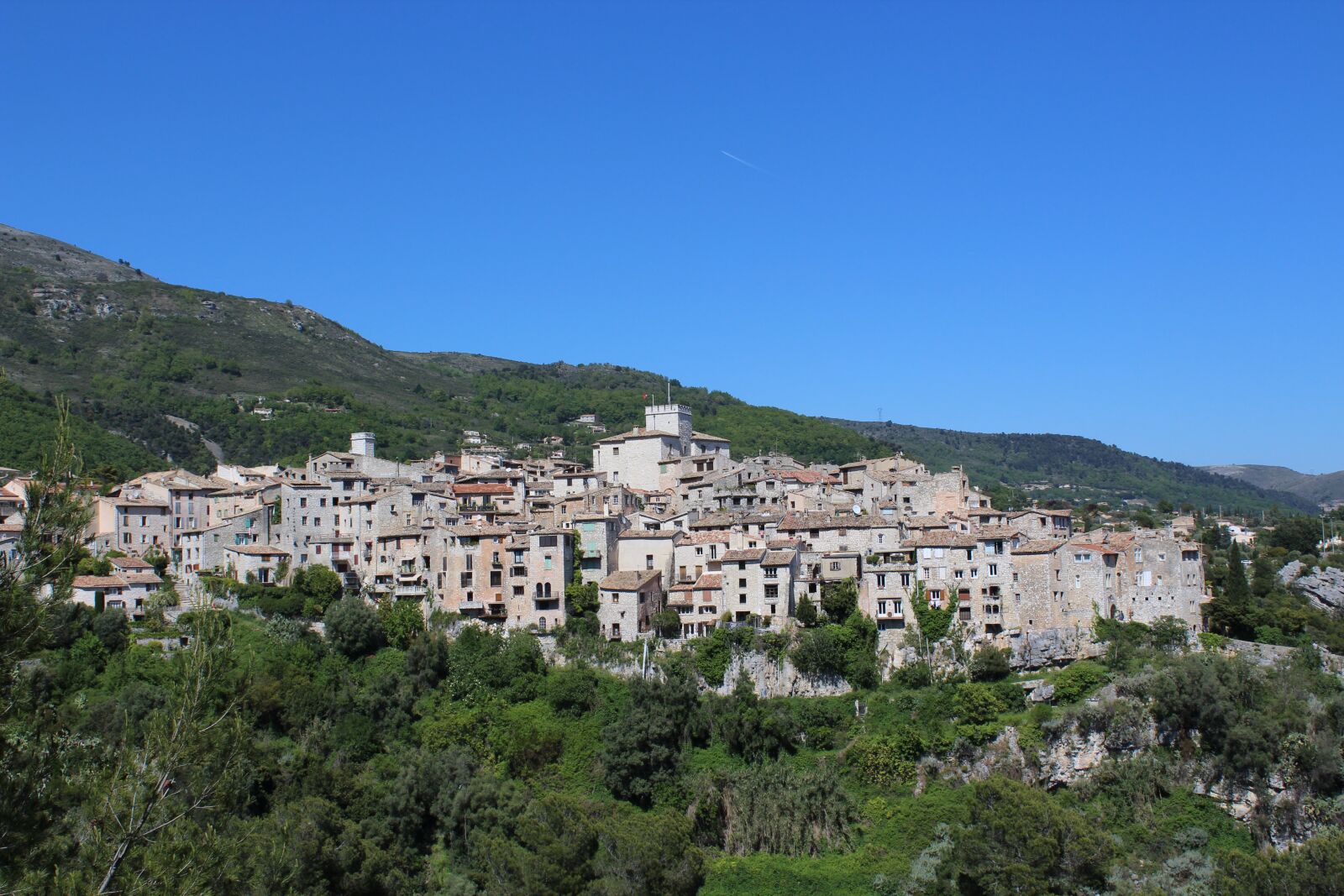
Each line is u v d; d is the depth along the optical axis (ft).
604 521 610.24
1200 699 525.75
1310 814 495.00
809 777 500.33
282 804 447.42
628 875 431.84
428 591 612.29
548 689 552.00
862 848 479.00
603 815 490.90
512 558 598.34
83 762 185.88
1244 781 509.76
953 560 578.66
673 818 476.54
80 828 178.40
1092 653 578.25
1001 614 573.74
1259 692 536.42
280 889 281.74
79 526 177.78
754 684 552.41
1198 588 623.77
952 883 431.43
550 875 416.05
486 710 545.85
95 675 530.68
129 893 169.99
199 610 214.69
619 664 562.66
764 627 572.10
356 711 539.29
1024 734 518.37
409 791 480.64
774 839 484.74
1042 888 400.88
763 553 583.58
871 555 596.70
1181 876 465.06
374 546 639.76
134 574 611.47
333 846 421.18
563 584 589.73
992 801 437.17
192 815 188.44
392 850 457.68
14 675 175.52
